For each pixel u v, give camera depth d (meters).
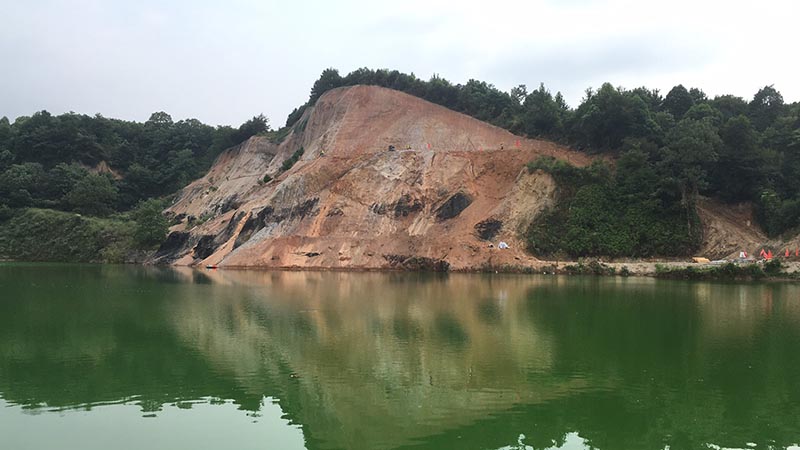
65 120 128.00
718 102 92.88
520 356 24.17
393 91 103.12
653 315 34.19
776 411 17.56
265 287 50.34
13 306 38.19
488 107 99.88
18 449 14.79
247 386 20.16
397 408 17.95
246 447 15.02
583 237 66.50
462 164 79.06
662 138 76.44
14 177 106.31
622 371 21.84
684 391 19.52
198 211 101.06
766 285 50.56
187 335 28.52
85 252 93.38
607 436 15.70
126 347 25.88
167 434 15.88
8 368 22.42
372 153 86.62
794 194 69.69
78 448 14.89
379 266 69.06
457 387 20.02
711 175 71.94
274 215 81.12
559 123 87.62
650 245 65.38
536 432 16.00
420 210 74.94
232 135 126.19
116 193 115.25
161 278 59.84
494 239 68.44
